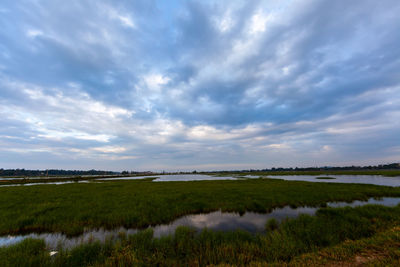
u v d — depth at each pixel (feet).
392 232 20.18
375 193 56.44
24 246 20.34
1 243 24.16
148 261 17.24
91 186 96.78
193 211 39.17
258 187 76.95
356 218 27.55
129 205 42.73
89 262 17.21
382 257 14.79
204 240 21.83
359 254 15.94
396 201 47.09
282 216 34.96
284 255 17.69
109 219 32.01
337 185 80.48
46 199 52.75
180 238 22.30
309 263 15.05
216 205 43.19
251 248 19.24
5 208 40.93
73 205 43.06
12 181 184.34
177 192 66.03
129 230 28.53
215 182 114.52
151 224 31.17
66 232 27.32
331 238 21.21
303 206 42.98
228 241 21.47
